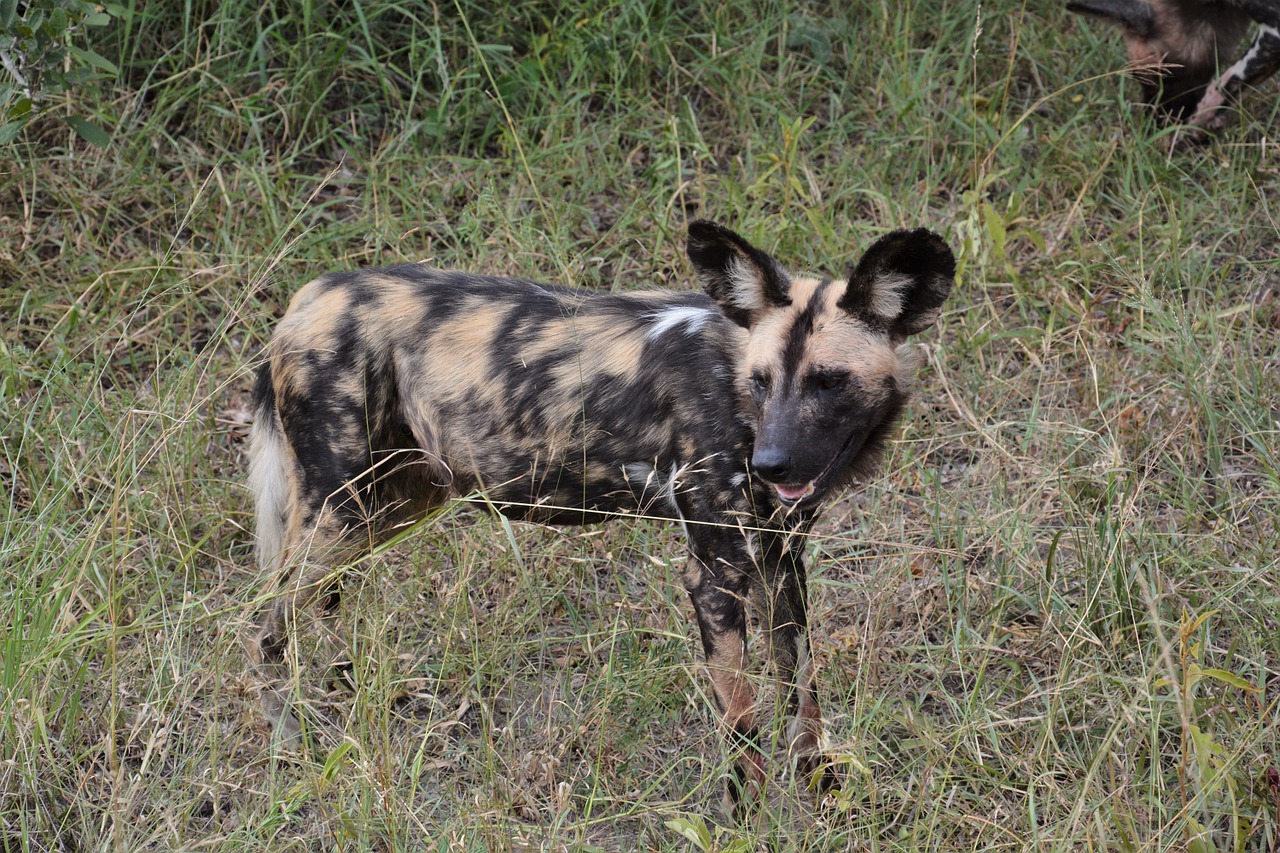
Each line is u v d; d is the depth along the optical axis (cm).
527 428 473
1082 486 574
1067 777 443
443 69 785
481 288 490
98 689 480
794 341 436
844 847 426
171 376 624
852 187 767
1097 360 645
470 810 414
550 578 548
